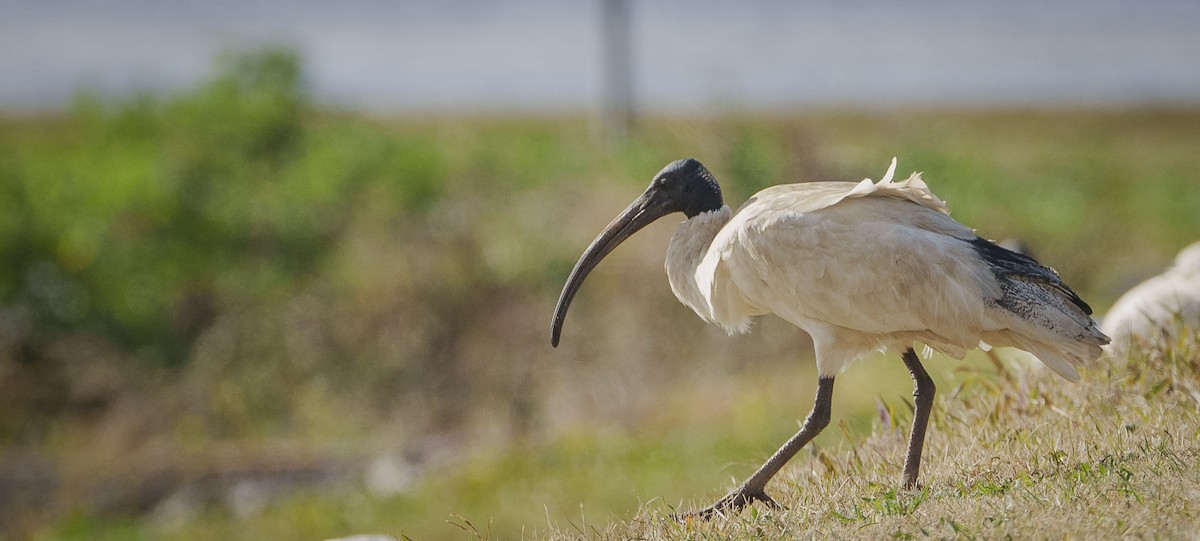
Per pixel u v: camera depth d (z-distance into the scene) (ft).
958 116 127.24
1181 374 20.95
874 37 197.36
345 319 56.08
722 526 18.06
